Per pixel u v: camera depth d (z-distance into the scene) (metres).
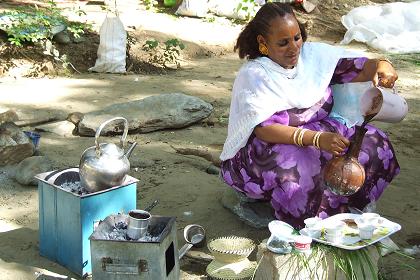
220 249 3.54
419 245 3.99
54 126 5.99
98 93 7.24
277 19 3.67
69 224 3.56
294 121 3.84
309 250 3.27
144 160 5.25
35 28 8.24
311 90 3.80
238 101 3.82
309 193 3.73
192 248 3.87
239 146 3.84
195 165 5.25
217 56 9.45
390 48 9.98
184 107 6.11
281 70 3.78
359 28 10.42
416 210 4.48
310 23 11.02
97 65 8.26
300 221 3.77
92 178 3.54
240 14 10.87
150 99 6.21
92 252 3.24
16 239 3.99
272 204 3.84
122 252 3.22
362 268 3.27
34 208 4.42
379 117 3.79
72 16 9.73
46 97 6.97
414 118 6.73
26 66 7.95
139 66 8.50
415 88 7.93
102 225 3.35
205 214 4.33
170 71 8.52
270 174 3.76
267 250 3.30
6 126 5.27
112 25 8.27
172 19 10.49
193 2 10.70
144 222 3.29
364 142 3.97
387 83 3.88
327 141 3.51
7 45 8.11
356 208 3.98
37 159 4.85
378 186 4.03
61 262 3.69
